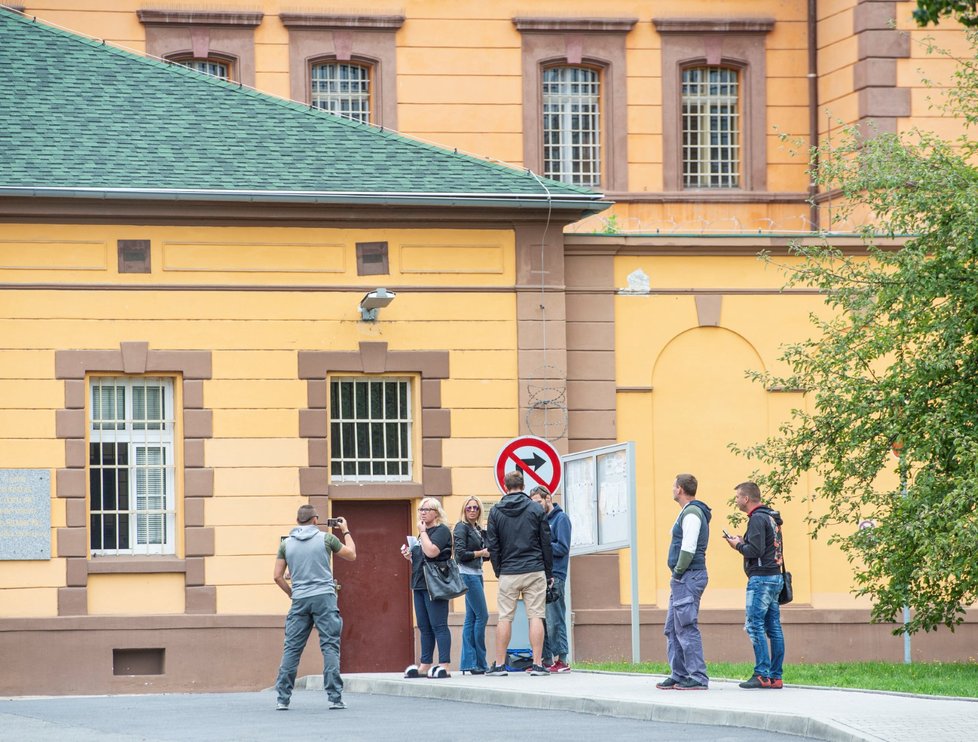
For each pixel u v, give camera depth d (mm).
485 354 63938
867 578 57656
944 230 56281
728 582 66188
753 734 36188
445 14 83812
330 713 43750
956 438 53562
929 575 54156
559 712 42469
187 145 63344
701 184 84625
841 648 66312
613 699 41406
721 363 66938
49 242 60562
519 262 64375
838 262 67875
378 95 83188
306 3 83062
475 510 51875
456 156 65562
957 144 78625
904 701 40250
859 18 79938
